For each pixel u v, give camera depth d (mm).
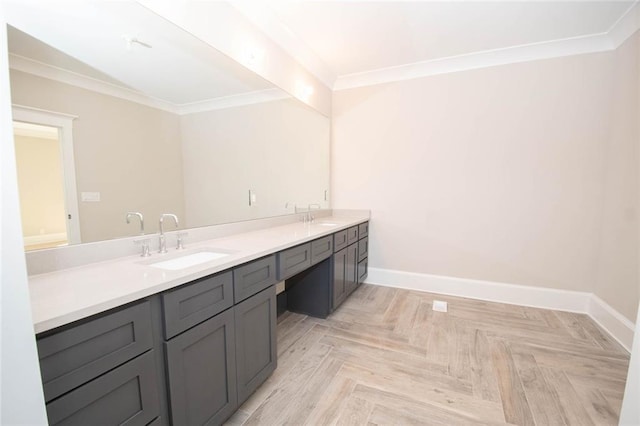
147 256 1449
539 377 1735
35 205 1070
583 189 2520
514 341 2145
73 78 1189
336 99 3406
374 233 3379
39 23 1065
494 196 2826
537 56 2561
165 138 1624
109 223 1355
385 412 1464
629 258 2074
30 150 1053
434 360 1912
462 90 2850
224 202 2057
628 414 1093
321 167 3303
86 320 799
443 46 2555
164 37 1520
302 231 2277
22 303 628
